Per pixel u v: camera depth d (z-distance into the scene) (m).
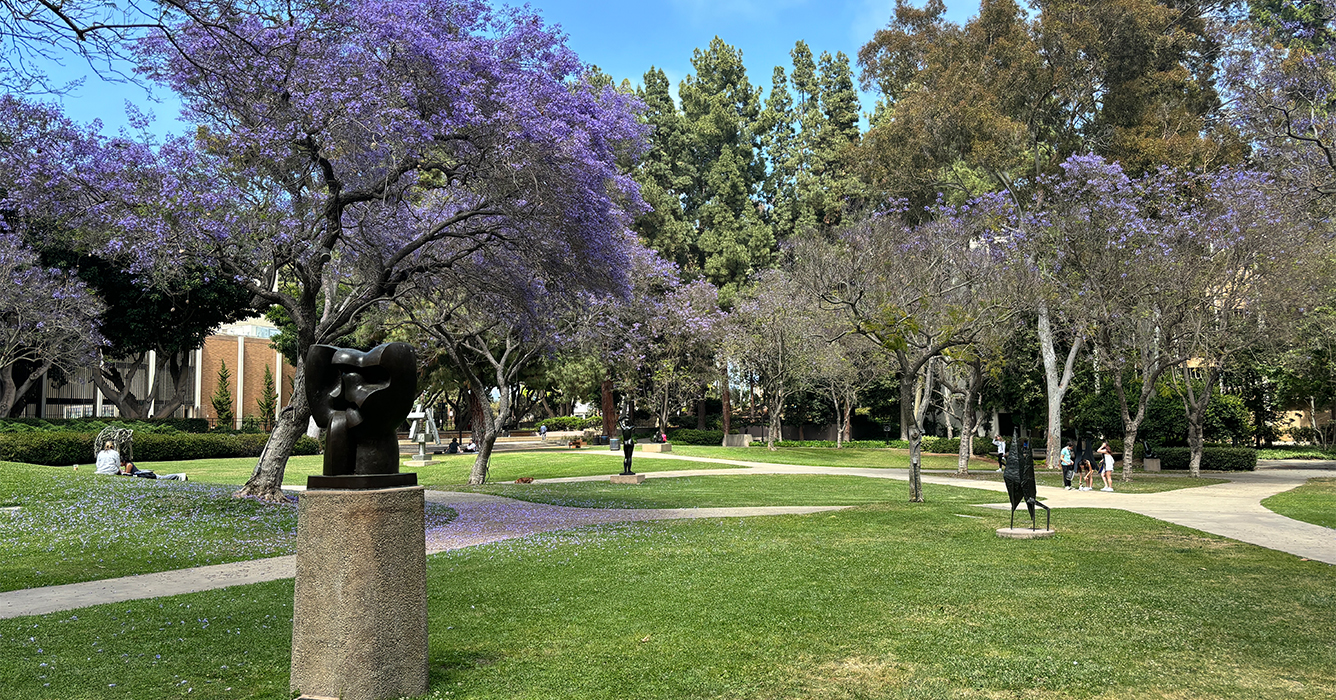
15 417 34.94
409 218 18.22
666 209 53.75
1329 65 21.14
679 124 57.84
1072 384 43.22
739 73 59.53
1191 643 6.62
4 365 29.25
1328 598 8.24
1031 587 8.82
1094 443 41.09
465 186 15.94
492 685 5.65
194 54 13.12
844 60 58.34
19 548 11.52
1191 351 27.41
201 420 37.75
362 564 5.25
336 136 14.36
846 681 5.76
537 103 14.70
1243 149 30.53
